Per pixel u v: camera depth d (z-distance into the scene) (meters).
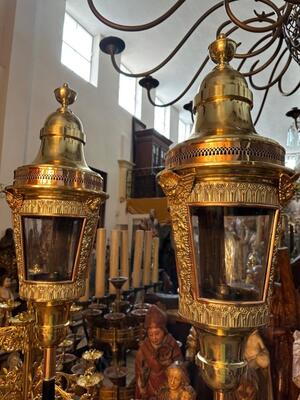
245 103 0.36
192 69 7.23
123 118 6.98
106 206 6.25
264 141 0.32
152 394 0.94
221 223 0.32
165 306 1.45
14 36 3.82
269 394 0.85
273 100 7.78
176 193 0.34
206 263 0.32
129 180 6.93
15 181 0.51
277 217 0.33
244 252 0.32
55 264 0.51
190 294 0.33
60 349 0.93
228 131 0.33
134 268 1.27
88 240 0.53
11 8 3.87
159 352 0.97
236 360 0.32
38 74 4.59
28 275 0.51
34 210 0.48
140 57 6.91
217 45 0.39
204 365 0.33
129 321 1.02
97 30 6.14
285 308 0.90
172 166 0.34
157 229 4.26
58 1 5.07
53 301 0.49
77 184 0.49
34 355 0.77
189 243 0.33
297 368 0.74
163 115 9.22
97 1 5.28
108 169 6.37
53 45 4.93
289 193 0.34
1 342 0.72
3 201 3.49
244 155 0.31
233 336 0.32
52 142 0.53
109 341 0.99
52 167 0.48
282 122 8.88
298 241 2.12
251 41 5.39
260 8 4.62
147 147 7.27
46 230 0.50
